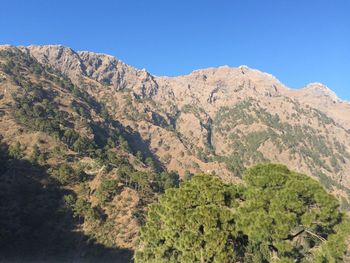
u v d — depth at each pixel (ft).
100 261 385.70
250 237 100.17
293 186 99.25
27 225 412.57
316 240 103.91
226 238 103.76
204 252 104.88
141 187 483.92
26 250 389.80
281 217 94.43
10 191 445.37
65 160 527.81
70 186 479.00
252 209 101.45
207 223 104.58
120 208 441.27
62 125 646.33
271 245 104.42
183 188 118.21
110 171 521.65
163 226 130.31
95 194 464.24
